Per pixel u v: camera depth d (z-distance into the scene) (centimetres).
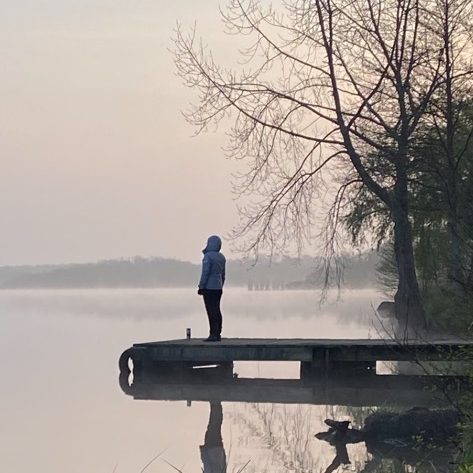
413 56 2372
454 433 1379
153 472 1280
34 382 2303
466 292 1238
